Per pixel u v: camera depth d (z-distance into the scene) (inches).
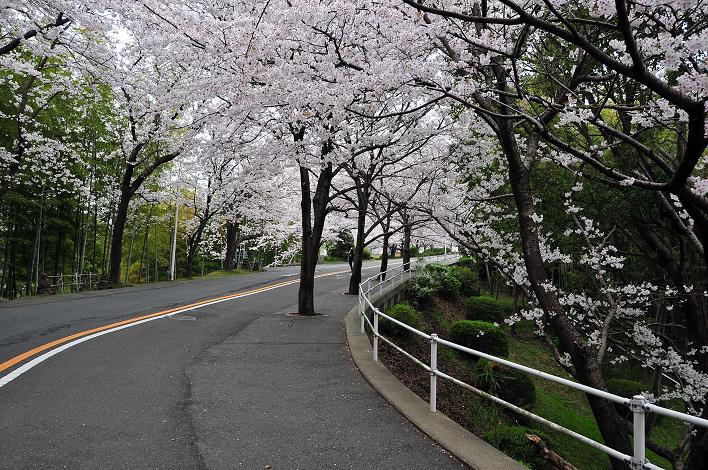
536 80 364.5
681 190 174.4
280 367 280.1
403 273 743.7
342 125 342.6
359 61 295.0
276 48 312.0
